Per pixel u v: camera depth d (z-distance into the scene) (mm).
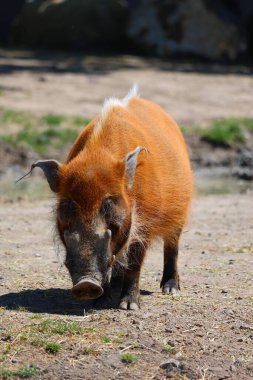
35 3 89250
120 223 18828
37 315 19766
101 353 17734
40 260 25984
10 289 22516
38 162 19250
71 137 52406
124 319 19812
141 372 17047
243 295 22562
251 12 87375
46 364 17141
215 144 53562
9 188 42656
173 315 20375
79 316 20016
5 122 53781
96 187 18547
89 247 18062
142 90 66750
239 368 17469
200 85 70312
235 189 43719
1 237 29188
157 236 21531
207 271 25359
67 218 18547
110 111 20891
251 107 63125
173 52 84750
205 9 84125
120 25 87875
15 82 66875
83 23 87188
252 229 31938
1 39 93688
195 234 30812
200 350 18234
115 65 78625
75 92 64625
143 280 24078
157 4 85438
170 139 22453
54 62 78562
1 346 17875
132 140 20312
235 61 85000
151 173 20406
